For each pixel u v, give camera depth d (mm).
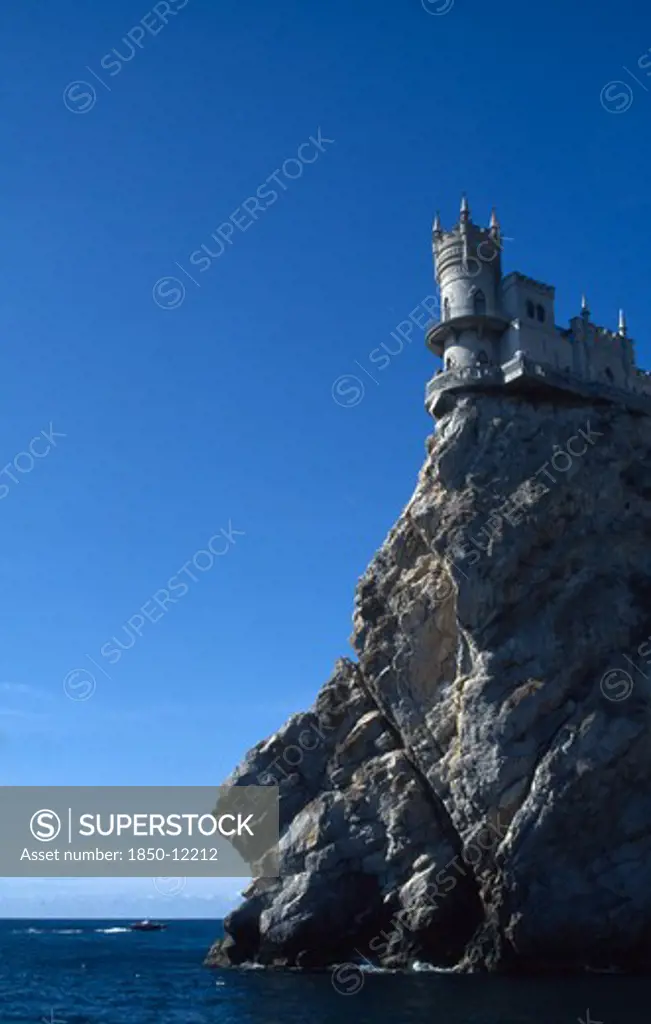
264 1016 52281
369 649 76812
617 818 65562
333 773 77312
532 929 63812
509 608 70500
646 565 73125
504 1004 51500
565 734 66312
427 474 76500
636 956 63781
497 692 68438
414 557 77312
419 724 73062
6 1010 61125
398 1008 51938
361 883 72562
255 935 77625
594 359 81625
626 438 76250
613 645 69250
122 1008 60750
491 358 79375
